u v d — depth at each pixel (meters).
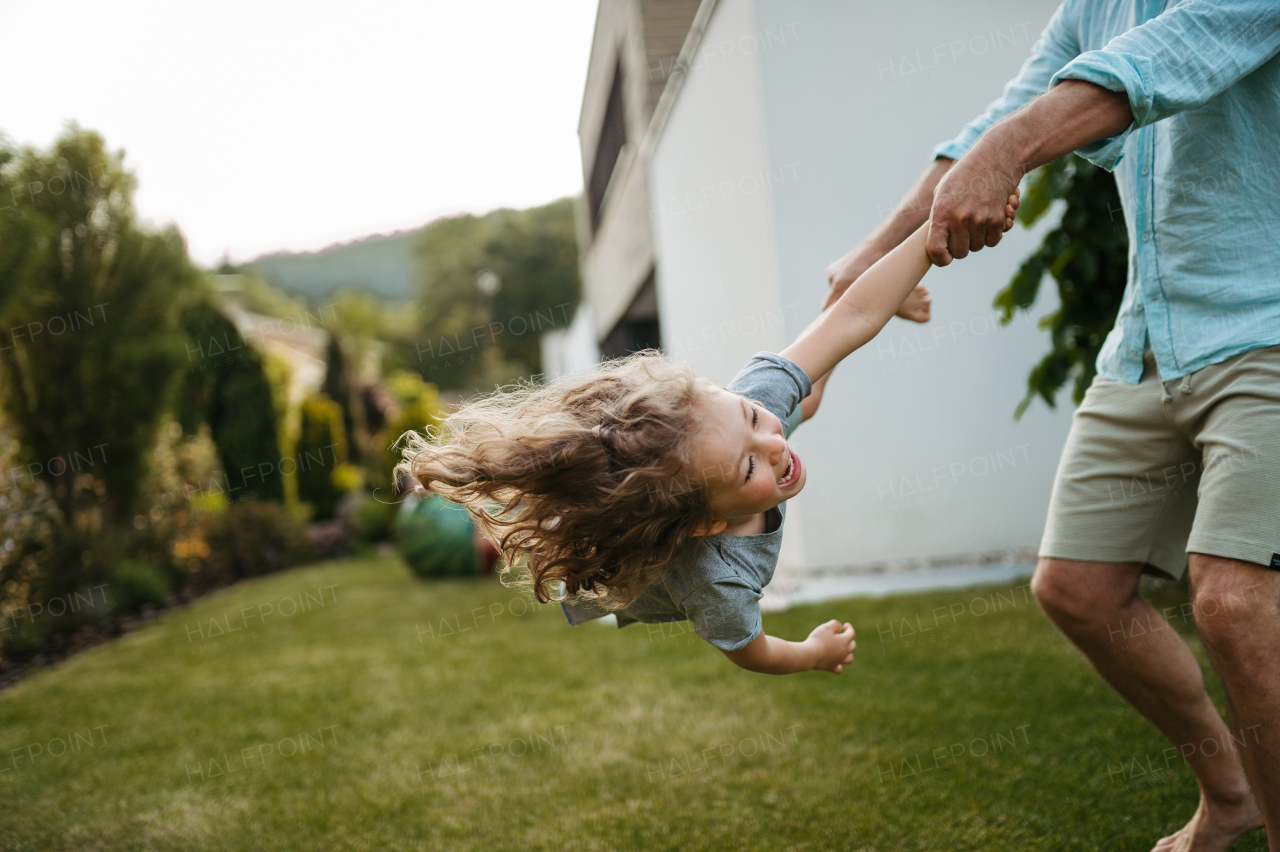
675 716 2.89
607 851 1.98
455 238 36.41
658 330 11.66
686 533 1.21
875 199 5.08
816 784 2.23
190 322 9.75
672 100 7.03
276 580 8.08
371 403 16.00
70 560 5.87
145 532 7.24
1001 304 3.24
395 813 2.33
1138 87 1.06
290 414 13.14
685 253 7.00
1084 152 1.23
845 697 2.88
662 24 8.00
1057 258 3.13
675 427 1.15
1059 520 1.49
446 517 7.10
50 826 2.42
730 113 5.60
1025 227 3.25
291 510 10.24
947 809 2.00
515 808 2.29
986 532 5.14
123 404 6.66
